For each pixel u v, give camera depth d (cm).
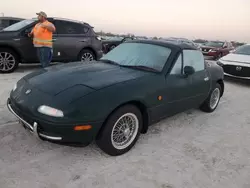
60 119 230
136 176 248
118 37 1823
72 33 775
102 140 261
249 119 452
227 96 620
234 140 354
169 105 334
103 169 254
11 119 356
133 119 287
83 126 237
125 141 287
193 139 345
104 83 267
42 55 650
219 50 1638
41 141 299
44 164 254
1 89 502
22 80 308
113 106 251
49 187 221
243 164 290
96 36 852
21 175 233
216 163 287
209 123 414
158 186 236
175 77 335
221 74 472
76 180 234
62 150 283
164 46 359
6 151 271
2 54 656
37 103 245
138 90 278
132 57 356
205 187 242
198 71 392
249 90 707
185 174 259
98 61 373
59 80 275
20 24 716
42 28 626
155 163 274
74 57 789
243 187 246
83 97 241
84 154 279
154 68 328
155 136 343
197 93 391
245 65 732
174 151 305
